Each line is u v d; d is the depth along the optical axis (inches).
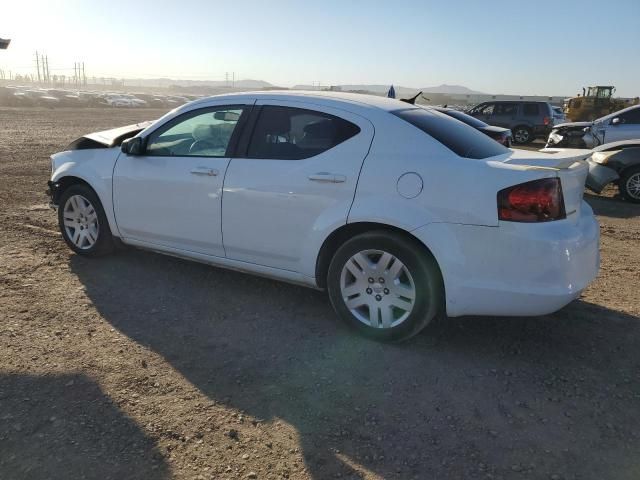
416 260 138.4
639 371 136.9
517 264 129.6
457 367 137.8
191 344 147.3
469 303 135.6
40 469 97.7
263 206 160.1
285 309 171.3
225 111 173.3
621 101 1208.2
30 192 345.4
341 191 146.9
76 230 212.7
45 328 152.9
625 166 387.9
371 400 122.9
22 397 119.0
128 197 191.5
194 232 177.8
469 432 112.1
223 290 185.5
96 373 130.3
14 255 214.1
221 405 119.6
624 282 204.1
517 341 152.3
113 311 166.4
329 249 155.6
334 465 102.0
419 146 142.5
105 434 108.0
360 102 156.5
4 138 734.5
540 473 100.5
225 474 98.7
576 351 146.9
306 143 156.6
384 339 147.5
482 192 131.0
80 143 215.9
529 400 123.8
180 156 179.9
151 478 96.9
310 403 121.3
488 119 936.9
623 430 113.2
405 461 103.3
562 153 150.3
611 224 316.8
